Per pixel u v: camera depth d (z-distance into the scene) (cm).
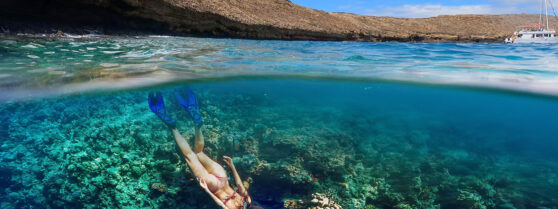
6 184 411
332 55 1014
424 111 895
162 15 1962
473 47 1636
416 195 430
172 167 462
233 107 703
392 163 496
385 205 422
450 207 414
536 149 576
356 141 557
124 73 621
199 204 417
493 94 731
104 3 1686
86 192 403
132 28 1894
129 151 477
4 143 486
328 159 472
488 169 486
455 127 701
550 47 1652
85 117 584
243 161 475
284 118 639
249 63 759
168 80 695
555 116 809
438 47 1595
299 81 823
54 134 517
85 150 472
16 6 1376
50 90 558
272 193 448
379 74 725
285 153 486
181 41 1484
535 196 422
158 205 405
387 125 674
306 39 2919
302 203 423
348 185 446
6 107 585
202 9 2209
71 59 680
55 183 414
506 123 809
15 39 1011
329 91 917
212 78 730
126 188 416
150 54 842
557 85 578
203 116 612
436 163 499
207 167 400
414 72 694
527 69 703
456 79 668
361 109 878
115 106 659
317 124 609
